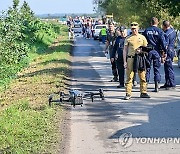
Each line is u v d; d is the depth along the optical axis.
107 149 9.29
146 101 14.74
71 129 10.95
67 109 13.35
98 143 9.73
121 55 17.56
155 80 16.75
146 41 15.24
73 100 13.51
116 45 18.53
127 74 15.20
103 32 50.72
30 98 15.21
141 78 15.32
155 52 16.47
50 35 55.28
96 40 57.59
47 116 12.05
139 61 15.06
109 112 12.97
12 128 10.72
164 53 16.55
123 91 16.95
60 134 10.43
